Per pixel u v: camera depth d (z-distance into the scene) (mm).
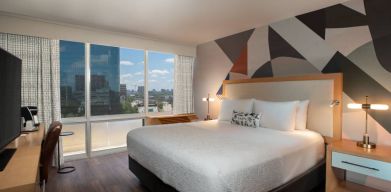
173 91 5066
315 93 2949
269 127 3033
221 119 3791
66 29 3574
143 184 2707
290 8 2943
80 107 3971
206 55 4934
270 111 3078
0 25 3057
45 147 2031
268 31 3629
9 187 998
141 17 3275
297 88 3141
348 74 2736
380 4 2479
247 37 3984
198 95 5184
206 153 1832
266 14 3166
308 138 2506
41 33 3357
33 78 3330
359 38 2641
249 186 1655
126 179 2941
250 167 1682
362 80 2621
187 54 5086
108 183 2809
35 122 2842
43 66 3402
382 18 2465
